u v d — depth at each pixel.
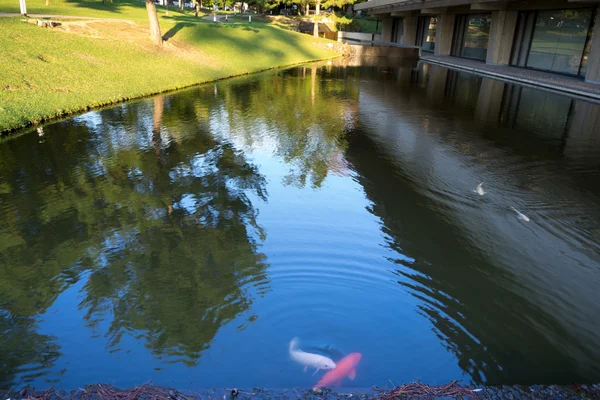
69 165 8.41
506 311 4.35
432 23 36.94
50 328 4.08
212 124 11.65
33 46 15.65
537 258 5.29
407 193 7.19
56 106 12.27
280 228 6.02
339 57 32.97
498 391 3.20
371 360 3.69
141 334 4.00
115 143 9.82
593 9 18.06
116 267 5.09
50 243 5.64
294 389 3.18
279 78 20.73
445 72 24.02
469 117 12.65
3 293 4.63
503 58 24.56
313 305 4.39
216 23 32.09
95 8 31.58
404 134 10.77
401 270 5.00
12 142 9.75
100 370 3.57
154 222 6.20
